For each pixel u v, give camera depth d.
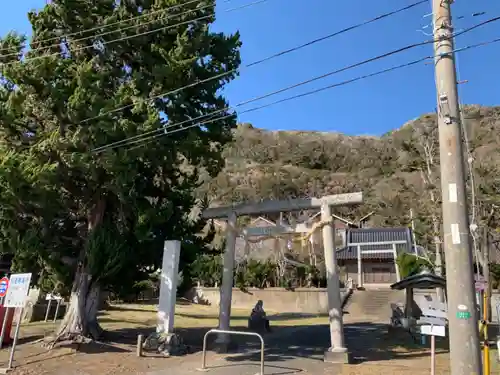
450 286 5.93
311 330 19.97
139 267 14.59
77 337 12.32
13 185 10.75
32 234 12.20
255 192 78.19
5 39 13.02
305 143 108.94
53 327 16.52
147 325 19.06
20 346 12.20
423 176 27.27
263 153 107.00
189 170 19.38
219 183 82.06
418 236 30.77
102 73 12.97
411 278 17.02
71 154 11.10
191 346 13.45
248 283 39.47
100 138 11.13
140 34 12.68
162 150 12.66
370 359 11.80
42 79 11.55
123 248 13.01
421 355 12.55
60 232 13.51
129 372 9.55
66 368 9.80
